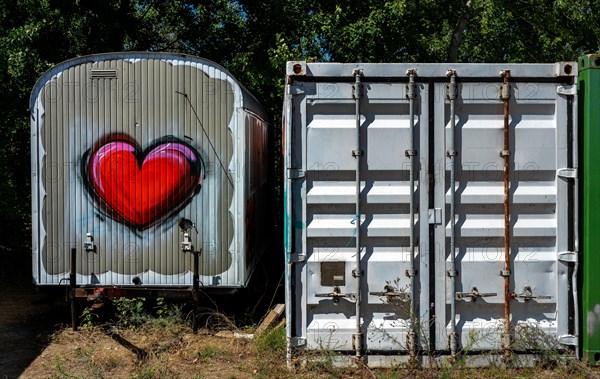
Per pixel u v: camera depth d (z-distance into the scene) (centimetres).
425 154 566
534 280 570
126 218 735
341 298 568
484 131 567
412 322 559
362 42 1329
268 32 1469
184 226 734
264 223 1013
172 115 737
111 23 1416
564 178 571
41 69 1130
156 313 795
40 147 741
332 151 566
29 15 1223
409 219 567
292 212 566
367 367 564
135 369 614
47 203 740
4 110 1107
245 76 1384
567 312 571
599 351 569
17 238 1122
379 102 566
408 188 567
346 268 567
